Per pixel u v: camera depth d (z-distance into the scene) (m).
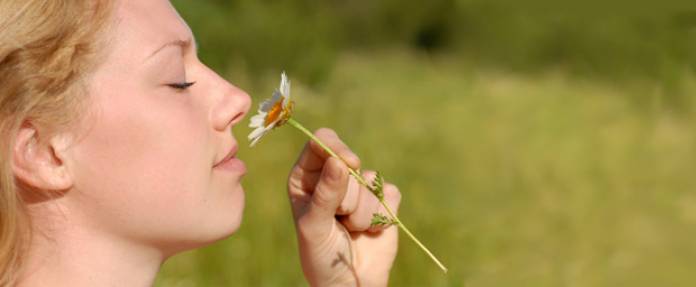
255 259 4.78
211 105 1.85
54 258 1.77
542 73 15.04
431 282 4.68
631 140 8.84
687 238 6.62
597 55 13.98
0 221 1.71
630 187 7.45
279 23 10.41
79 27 1.68
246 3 10.64
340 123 7.08
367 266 2.14
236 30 10.06
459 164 7.66
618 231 6.60
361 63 14.13
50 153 1.72
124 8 1.74
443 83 11.88
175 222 1.78
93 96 1.69
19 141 1.70
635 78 12.25
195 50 1.90
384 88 10.91
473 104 10.31
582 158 8.07
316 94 8.72
